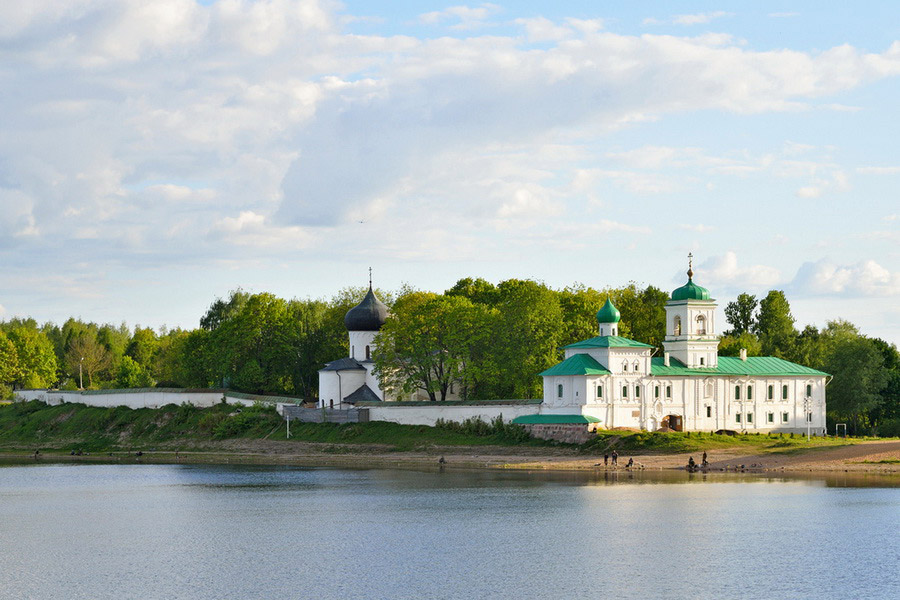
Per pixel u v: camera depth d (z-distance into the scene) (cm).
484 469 14638
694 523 9738
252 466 16338
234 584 7531
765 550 8538
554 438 15688
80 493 12975
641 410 16362
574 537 9138
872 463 14125
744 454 14788
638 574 7725
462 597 7106
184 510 11212
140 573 7931
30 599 7169
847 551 8488
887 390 19588
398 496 11900
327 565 8131
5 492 13175
